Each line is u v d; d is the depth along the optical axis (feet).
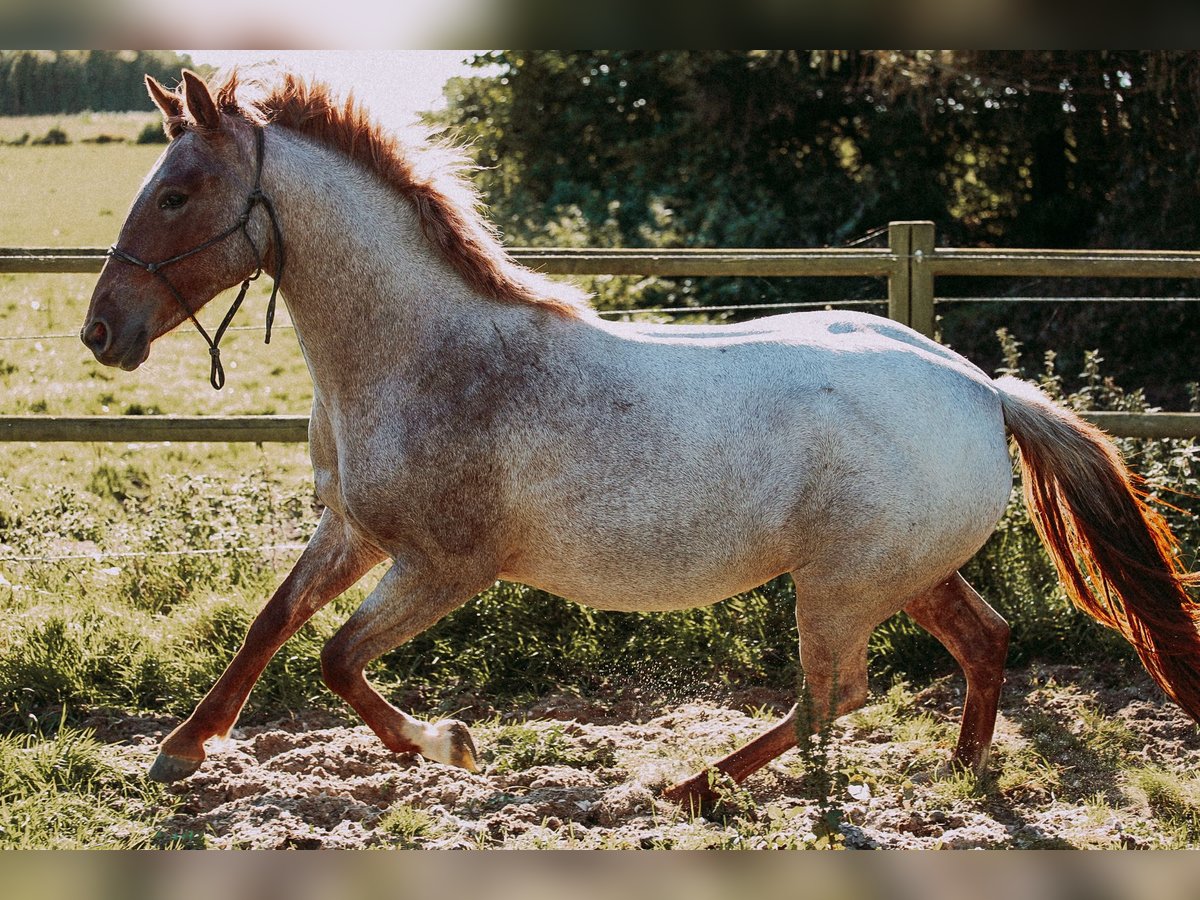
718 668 15.64
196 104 10.44
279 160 10.73
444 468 10.70
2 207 56.90
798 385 11.00
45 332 35.04
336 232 10.84
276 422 16.49
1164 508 17.39
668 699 15.15
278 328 37.06
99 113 87.35
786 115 36.58
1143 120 30.94
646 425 10.79
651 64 40.98
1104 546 11.75
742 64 35.94
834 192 36.68
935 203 35.96
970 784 12.20
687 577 11.09
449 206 11.08
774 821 11.14
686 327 11.76
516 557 11.23
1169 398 29.17
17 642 14.88
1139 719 14.21
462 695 14.94
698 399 10.90
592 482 10.77
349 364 10.94
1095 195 35.01
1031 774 12.71
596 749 13.25
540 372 10.85
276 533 18.61
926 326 16.93
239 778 12.08
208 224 10.55
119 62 87.20
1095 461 11.76
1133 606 11.79
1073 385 29.78
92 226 52.70
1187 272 16.52
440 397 10.76
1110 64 30.81
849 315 12.04
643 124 43.34
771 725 14.05
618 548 10.91
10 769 11.83
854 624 11.40
